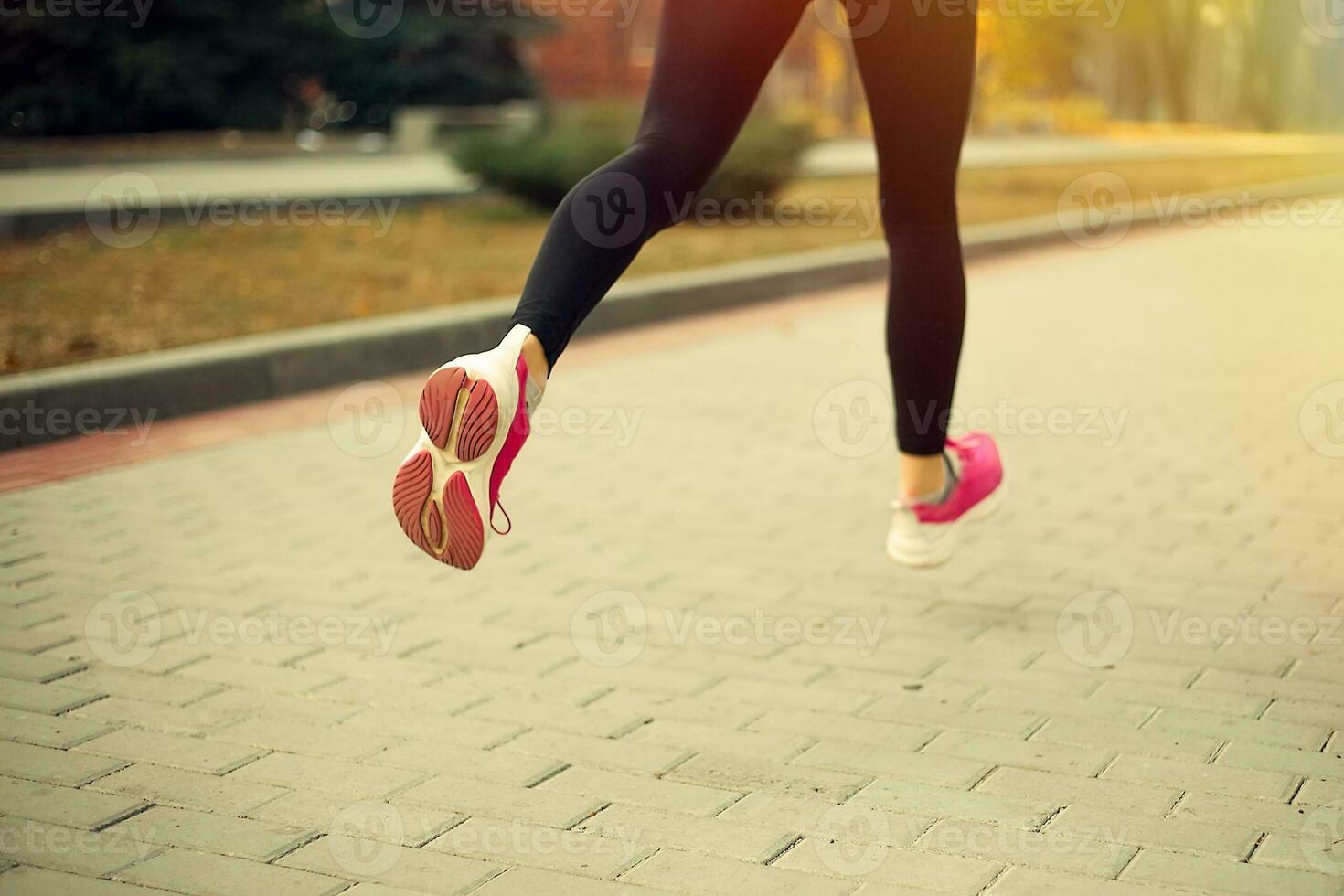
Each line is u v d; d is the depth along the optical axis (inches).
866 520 360.5
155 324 593.3
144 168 1412.4
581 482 401.1
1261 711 231.9
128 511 367.9
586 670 254.8
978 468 251.9
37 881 173.3
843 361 605.3
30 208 884.0
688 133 184.5
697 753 217.5
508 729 227.5
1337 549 327.6
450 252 865.5
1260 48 3181.6
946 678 249.3
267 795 201.5
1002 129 2751.0
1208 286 860.6
